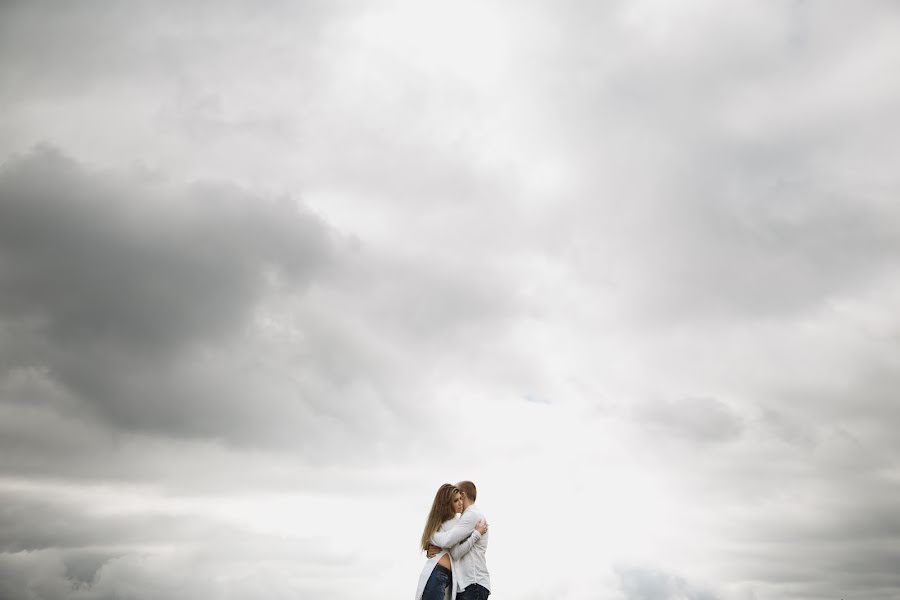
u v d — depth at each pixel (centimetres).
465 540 1008
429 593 989
